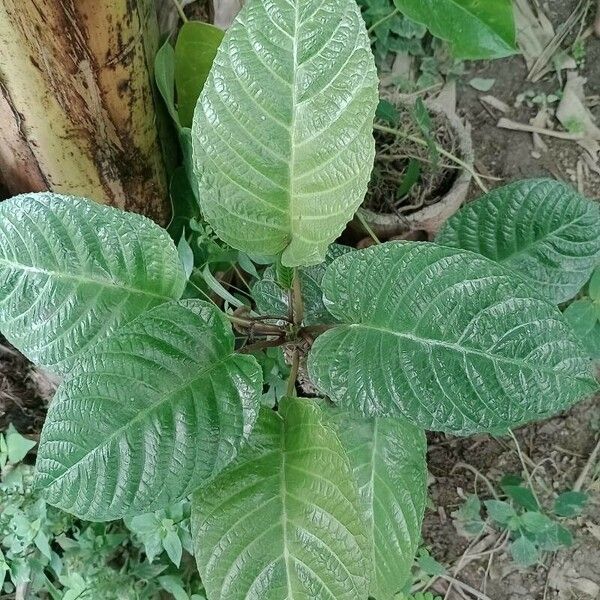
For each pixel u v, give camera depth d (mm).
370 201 1043
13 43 592
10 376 1039
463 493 1128
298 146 491
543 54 1286
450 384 518
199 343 530
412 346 534
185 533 904
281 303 745
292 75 465
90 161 761
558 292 710
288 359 812
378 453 704
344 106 469
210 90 484
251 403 517
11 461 960
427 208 1025
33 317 586
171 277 605
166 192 932
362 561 520
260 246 559
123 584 932
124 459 475
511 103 1280
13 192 868
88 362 493
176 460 484
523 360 502
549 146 1271
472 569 1102
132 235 585
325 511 531
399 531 701
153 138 825
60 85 654
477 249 714
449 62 1247
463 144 1063
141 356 506
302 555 530
